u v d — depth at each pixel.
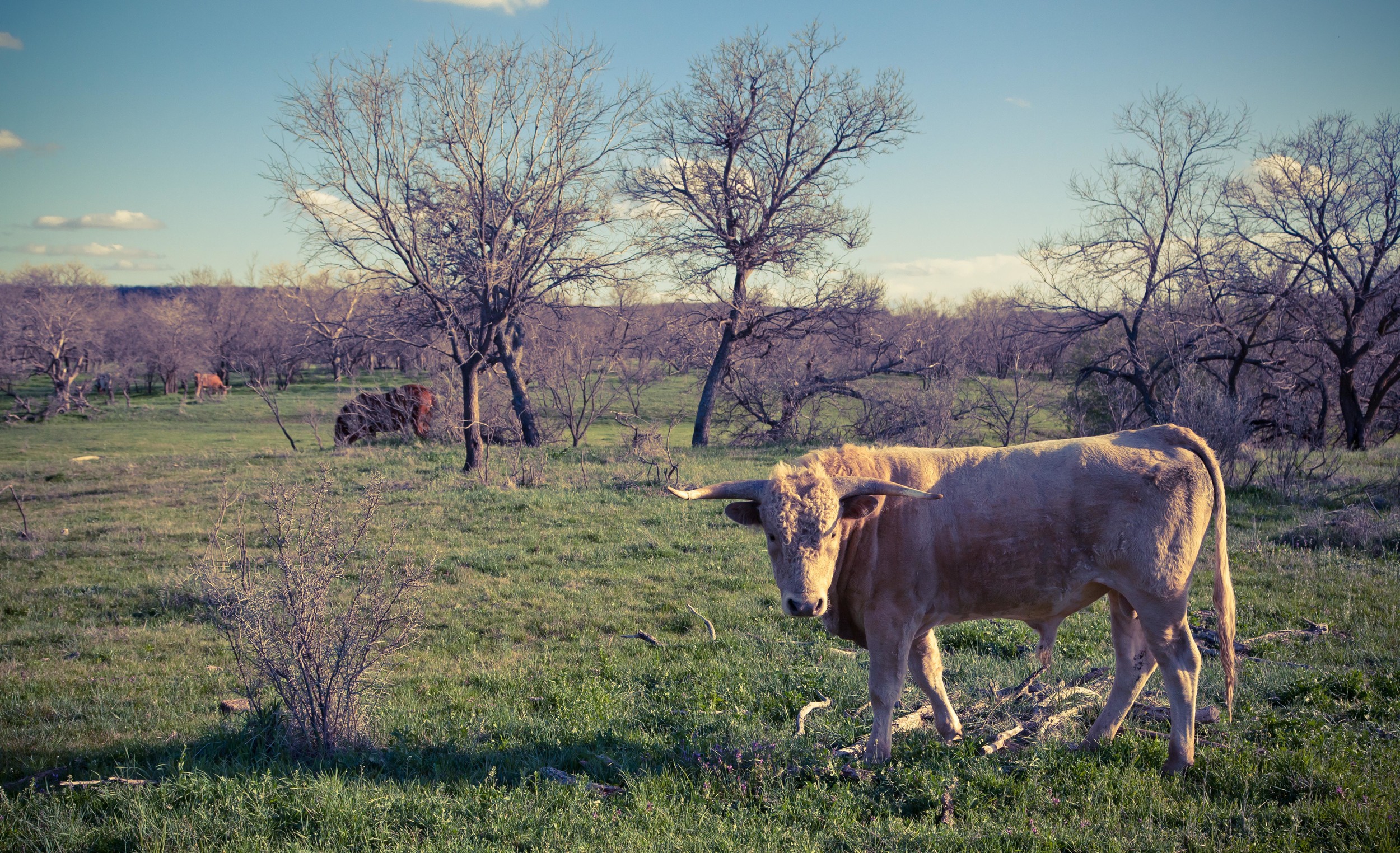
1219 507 4.80
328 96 16.34
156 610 9.74
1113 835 3.84
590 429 33.38
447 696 6.79
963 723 5.44
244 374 73.00
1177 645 4.66
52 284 79.94
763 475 17.69
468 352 19.77
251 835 4.15
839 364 31.38
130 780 4.80
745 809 4.33
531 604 9.72
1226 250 23.03
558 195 18.50
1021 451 4.96
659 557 11.89
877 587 4.84
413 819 4.31
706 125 26.91
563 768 5.12
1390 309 22.55
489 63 17.56
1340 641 7.26
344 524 6.54
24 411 47.75
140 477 20.42
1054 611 5.00
